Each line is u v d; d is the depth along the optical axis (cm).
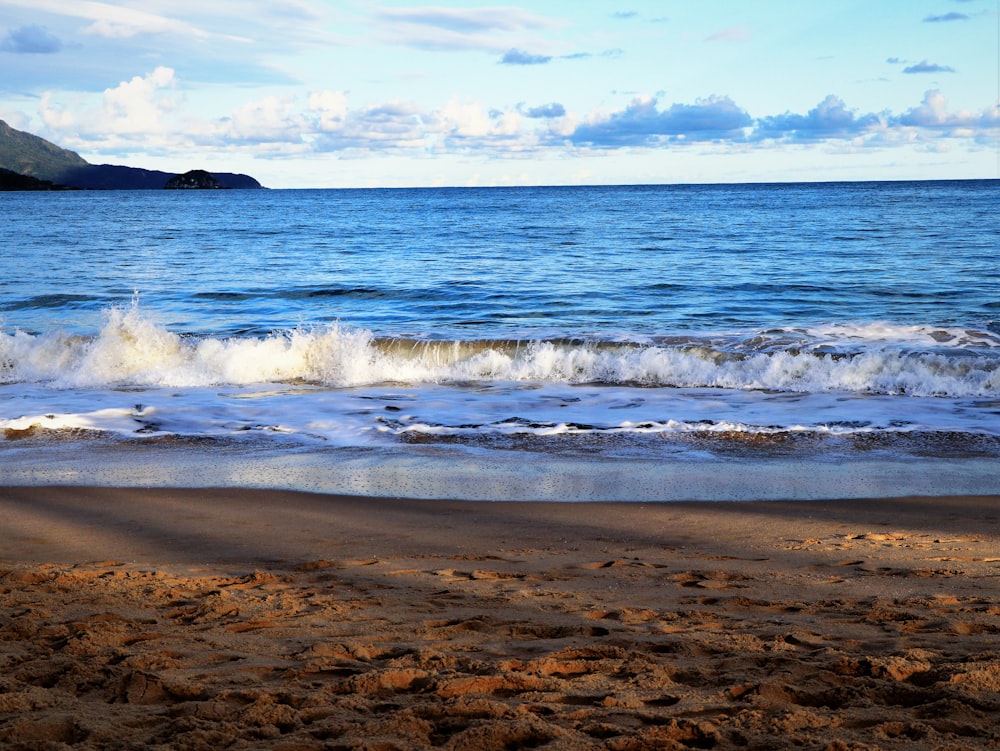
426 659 288
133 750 206
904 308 1702
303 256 2938
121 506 630
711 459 781
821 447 820
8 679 260
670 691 260
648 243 3306
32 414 944
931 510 621
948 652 303
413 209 7156
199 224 5041
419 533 566
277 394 1073
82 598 389
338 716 233
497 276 2308
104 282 2192
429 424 910
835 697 255
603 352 1228
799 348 1259
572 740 213
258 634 332
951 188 11638
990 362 1114
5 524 582
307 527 579
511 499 655
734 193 10825
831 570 470
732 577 454
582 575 460
